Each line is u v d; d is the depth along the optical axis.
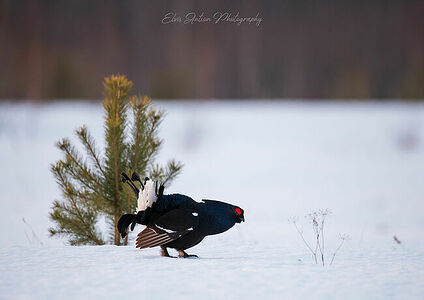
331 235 17.77
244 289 7.98
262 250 12.52
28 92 89.81
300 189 33.22
